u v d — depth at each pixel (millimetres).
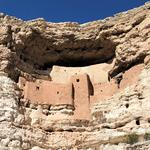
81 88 39094
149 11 38938
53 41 41344
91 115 37656
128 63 38531
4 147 33812
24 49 40656
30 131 36094
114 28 40188
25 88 38594
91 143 35719
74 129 37062
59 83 40500
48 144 36281
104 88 38844
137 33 38719
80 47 41781
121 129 35219
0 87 37000
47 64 42500
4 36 38750
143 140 33625
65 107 38375
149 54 37094
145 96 35688
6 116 35531
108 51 41594
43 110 38188
